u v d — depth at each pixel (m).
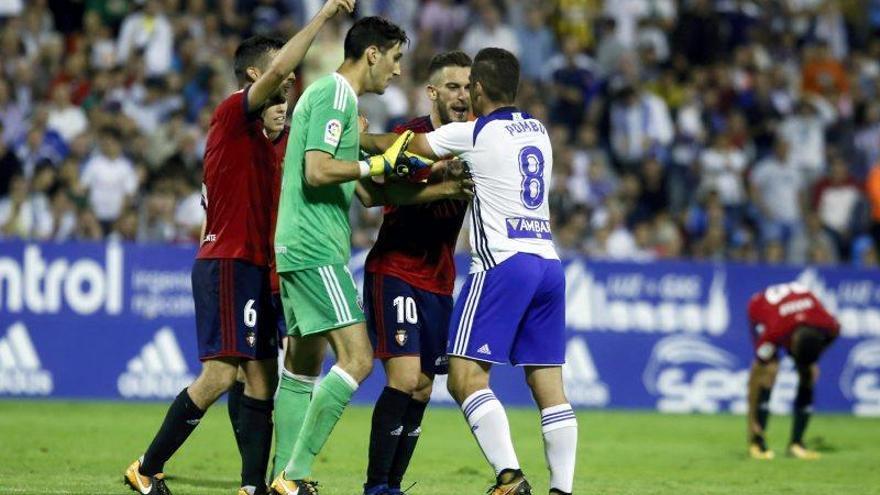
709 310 58.94
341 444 41.97
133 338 54.50
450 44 74.81
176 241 60.44
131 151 63.38
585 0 79.94
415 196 27.89
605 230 64.75
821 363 59.38
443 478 34.94
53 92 65.62
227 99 28.12
